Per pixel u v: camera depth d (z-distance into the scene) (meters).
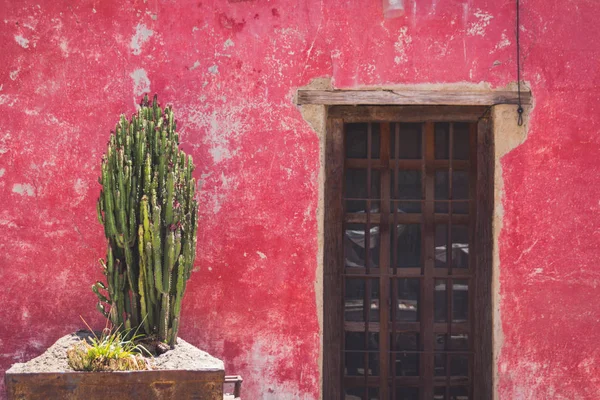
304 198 5.48
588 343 5.46
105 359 4.01
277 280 5.46
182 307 5.45
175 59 5.50
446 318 5.77
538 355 5.45
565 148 5.48
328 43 5.50
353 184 5.81
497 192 5.48
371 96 5.47
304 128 5.49
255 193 5.48
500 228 5.48
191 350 4.38
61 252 5.44
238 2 5.50
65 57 5.47
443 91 5.47
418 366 5.77
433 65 5.48
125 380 3.94
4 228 5.42
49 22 5.47
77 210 5.45
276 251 5.47
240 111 5.49
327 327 5.66
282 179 5.48
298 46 5.50
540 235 5.47
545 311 5.46
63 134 5.45
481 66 5.48
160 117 4.70
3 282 5.42
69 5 5.48
